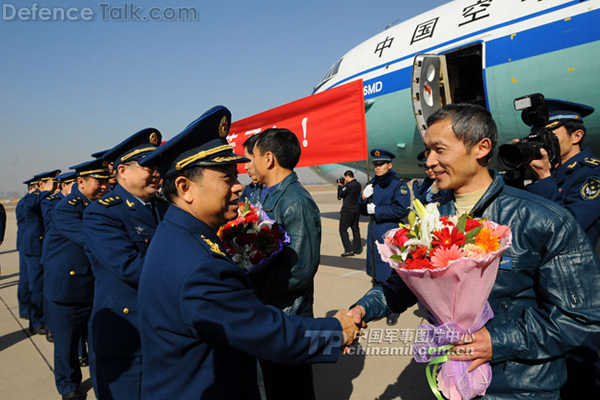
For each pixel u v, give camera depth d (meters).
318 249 2.04
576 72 4.79
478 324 1.17
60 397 2.94
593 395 1.91
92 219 2.08
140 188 2.20
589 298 1.14
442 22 6.30
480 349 1.16
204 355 1.08
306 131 3.28
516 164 1.65
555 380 1.21
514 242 1.20
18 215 4.85
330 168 10.22
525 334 1.15
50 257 2.91
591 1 4.62
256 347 1.06
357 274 5.89
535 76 5.14
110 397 2.08
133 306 2.04
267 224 1.89
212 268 1.04
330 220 13.11
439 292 1.12
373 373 2.98
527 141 1.81
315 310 4.35
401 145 7.47
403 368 3.03
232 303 1.04
